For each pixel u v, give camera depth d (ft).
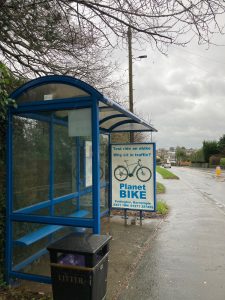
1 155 14.01
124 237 21.83
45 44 18.45
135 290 13.41
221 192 55.52
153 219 28.37
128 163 25.22
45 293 12.78
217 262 16.96
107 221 26.84
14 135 14.29
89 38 18.22
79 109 13.62
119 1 14.32
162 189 59.16
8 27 16.11
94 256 10.12
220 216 30.63
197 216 30.55
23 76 19.19
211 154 221.46
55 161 16.79
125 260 17.11
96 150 12.98
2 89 13.35
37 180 15.55
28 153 15.03
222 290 13.47
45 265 15.19
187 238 21.89
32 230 14.89
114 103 14.60
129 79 46.37
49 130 16.35
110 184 25.73
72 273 10.19
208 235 22.77
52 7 15.89
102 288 10.96
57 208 16.72
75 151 18.16
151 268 15.97
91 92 13.11
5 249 13.60
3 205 13.80
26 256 14.40
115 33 16.10
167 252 18.63
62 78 13.35
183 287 13.74
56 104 13.61
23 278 13.16
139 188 24.89
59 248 10.30
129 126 25.67
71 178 17.97
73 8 15.31
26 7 15.37
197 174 129.90
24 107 13.99
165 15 13.93
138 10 14.19
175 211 33.65
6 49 18.53
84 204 18.38
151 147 24.57
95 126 13.06
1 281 13.24
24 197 14.66
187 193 53.62
